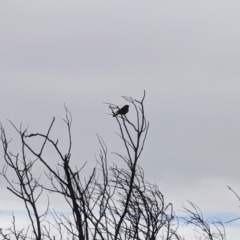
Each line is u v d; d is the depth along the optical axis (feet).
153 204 51.72
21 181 44.68
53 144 44.24
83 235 42.37
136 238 47.78
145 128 48.67
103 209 46.57
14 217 47.98
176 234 51.47
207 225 56.29
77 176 45.06
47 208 45.57
